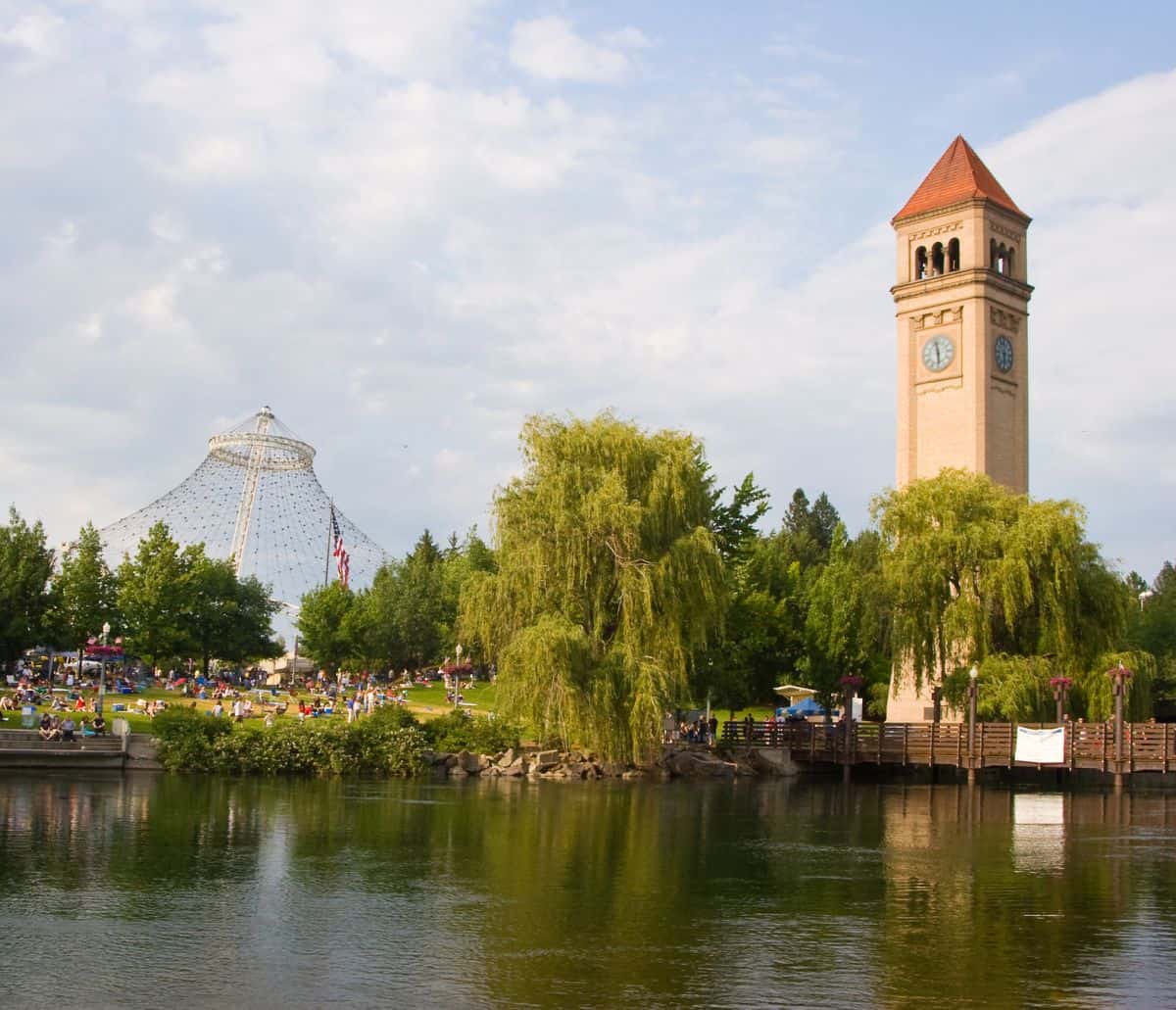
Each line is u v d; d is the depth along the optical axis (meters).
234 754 67.56
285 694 100.88
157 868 35.19
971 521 79.31
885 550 82.12
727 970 24.44
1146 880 35.34
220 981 23.36
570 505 69.50
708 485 94.12
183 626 110.00
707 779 74.06
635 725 65.00
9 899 30.47
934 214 108.50
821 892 32.94
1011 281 107.00
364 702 90.25
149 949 25.64
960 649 77.38
